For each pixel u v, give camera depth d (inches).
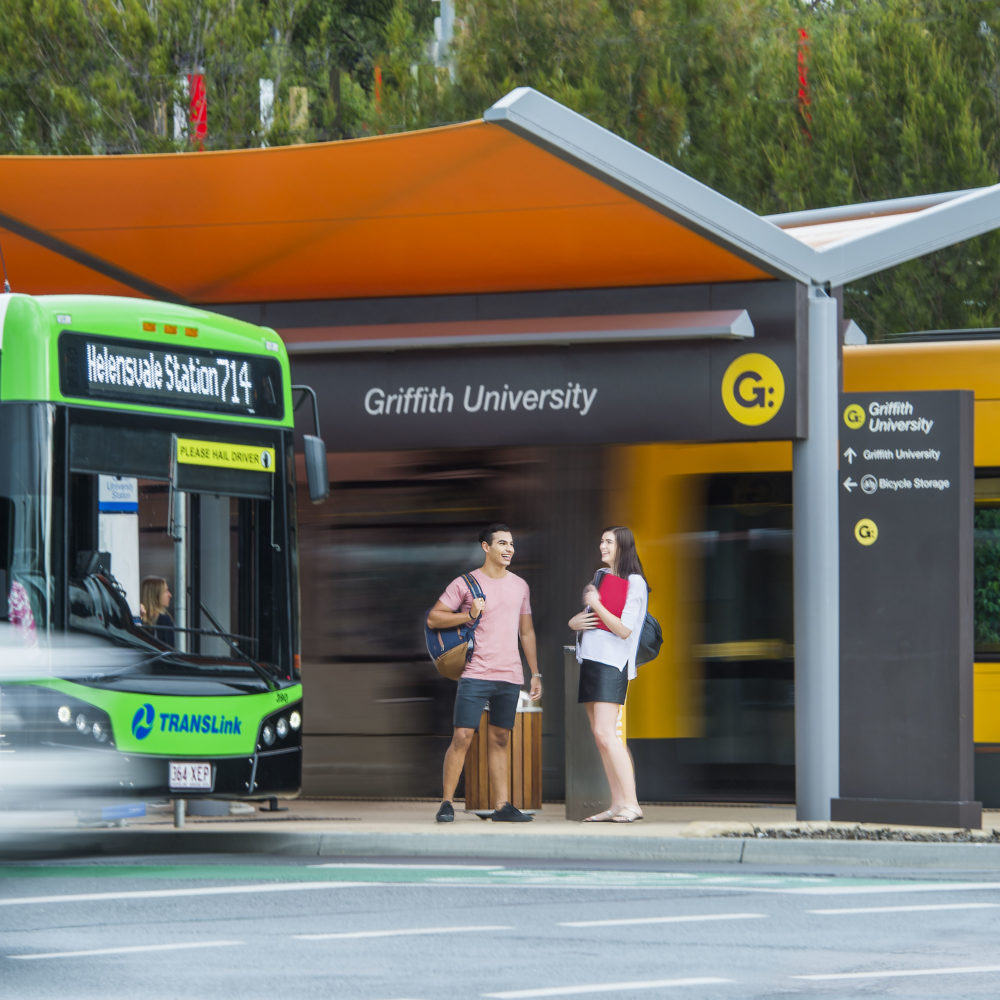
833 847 1242.6
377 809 1568.7
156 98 2822.3
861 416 1370.6
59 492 1245.7
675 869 1206.3
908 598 1349.7
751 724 1598.2
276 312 1619.1
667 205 1321.4
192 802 1488.7
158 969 829.2
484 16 2945.4
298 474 1658.5
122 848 1337.4
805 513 1409.9
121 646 1254.9
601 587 1400.1
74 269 1626.5
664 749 1600.6
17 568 1232.2
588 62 2886.3
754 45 2903.5
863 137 2610.7
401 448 1546.5
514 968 837.8
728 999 768.9
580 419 1483.8
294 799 1664.6
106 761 1233.4
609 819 1408.7
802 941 913.5
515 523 1637.6
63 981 800.3
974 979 815.1
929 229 1451.8
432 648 1423.5
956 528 1339.8
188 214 1424.7
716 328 1413.6
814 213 1823.3
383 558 1659.7
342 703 1659.7
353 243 1464.1
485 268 1497.3
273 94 2945.4
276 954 869.8
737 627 1605.6
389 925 959.0
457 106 2910.9
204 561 1336.1
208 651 1312.7
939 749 1336.1
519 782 1480.1
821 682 1397.6
